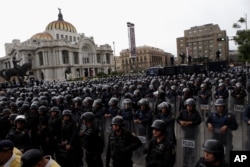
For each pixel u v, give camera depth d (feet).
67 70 295.48
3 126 24.14
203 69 117.39
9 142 12.37
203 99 34.58
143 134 20.83
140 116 21.17
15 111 29.63
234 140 25.96
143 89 46.39
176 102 37.06
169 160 13.34
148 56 424.46
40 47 306.55
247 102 35.73
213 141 10.85
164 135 13.83
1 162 12.31
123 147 15.42
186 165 18.53
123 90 48.55
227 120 17.38
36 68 316.60
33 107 25.57
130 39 131.64
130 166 15.89
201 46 390.63
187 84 45.03
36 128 24.94
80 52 335.88
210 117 18.28
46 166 10.10
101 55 375.25
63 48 306.96
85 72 300.61
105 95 42.32
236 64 240.53
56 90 61.00
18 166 12.40
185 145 18.72
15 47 331.77
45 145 23.17
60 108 32.50
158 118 21.57
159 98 30.55
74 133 18.93
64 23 392.06
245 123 19.98
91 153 17.65
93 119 17.89
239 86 33.09
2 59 374.22
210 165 10.87
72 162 18.92
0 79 213.05
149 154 14.03
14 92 67.56
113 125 15.57
